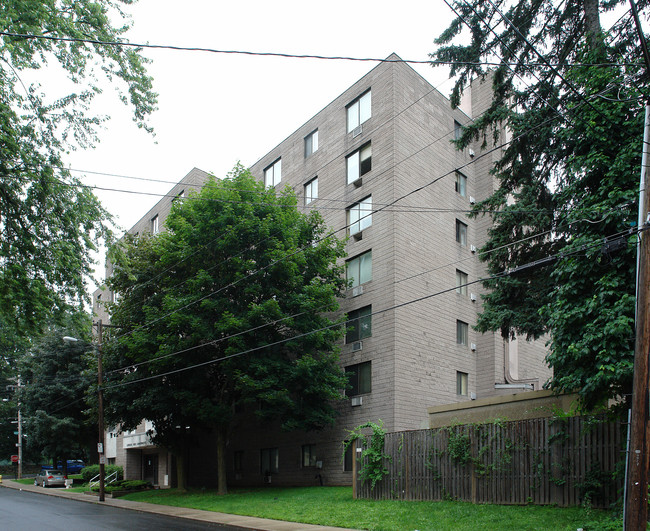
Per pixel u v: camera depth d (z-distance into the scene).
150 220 49.28
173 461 40.16
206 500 25.36
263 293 25.77
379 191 28.53
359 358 27.70
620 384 12.92
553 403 17.91
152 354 26.27
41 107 15.71
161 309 27.97
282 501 22.44
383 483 20.16
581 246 13.00
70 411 46.22
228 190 25.58
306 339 25.27
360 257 29.14
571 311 12.98
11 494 36.09
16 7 14.42
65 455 47.19
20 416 58.06
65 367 46.78
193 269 26.56
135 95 16.94
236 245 25.23
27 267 16.66
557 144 16.80
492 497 16.59
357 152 30.52
